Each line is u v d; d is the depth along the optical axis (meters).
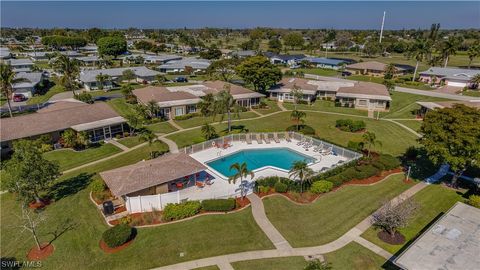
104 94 88.88
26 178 30.36
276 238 28.22
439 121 35.47
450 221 26.53
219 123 63.41
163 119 65.19
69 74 86.19
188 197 35.12
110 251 26.62
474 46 119.56
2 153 45.62
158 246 27.14
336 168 40.44
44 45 189.62
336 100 79.38
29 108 71.88
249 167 44.03
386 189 37.03
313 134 56.69
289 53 188.00
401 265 21.59
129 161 45.03
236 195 35.41
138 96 73.25
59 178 39.75
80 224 30.19
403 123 64.06
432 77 104.00
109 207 31.33
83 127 51.28
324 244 27.52
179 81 106.19
